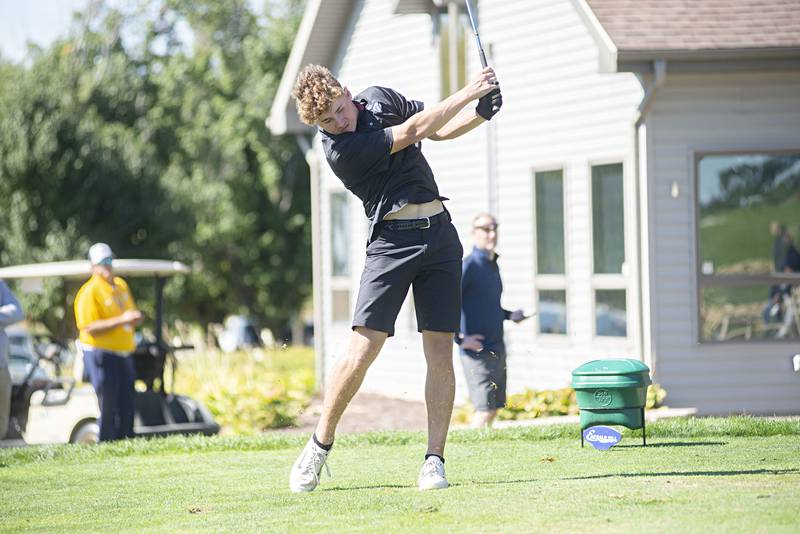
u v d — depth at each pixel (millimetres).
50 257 72875
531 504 13789
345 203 48156
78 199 75812
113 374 28547
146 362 31062
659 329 33219
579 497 14086
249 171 109625
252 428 36781
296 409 37688
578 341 36031
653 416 30938
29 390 30000
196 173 101750
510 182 38969
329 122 14875
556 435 21094
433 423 15523
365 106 15273
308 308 129625
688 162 33156
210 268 107375
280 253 111125
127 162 79375
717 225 33281
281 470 18500
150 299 81438
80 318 28703
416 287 15398
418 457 19219
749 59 31578
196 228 98125
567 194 36500
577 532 12234
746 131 33188
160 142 102125
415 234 15078
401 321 44375
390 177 14977
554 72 37000
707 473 15680
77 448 22391
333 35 48312
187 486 17141
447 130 15383
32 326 72625
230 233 104375
